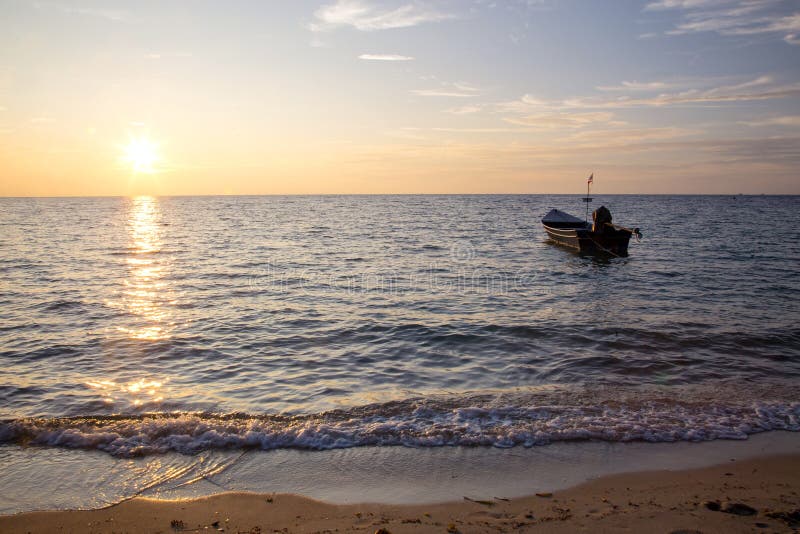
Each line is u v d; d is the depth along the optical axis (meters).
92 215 84.50
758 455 6.87
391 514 5.52
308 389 9.48
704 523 5.18
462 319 14.73
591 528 5.12
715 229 51.03
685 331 13.24
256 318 14.87
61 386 9.55
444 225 57.44
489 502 5.75
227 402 8.82
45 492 6.04
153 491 6.07
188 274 23.00
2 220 68.88
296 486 6.17
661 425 7.77
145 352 11.70
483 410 8.30
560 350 11.86
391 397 9.03
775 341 12.36
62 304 16.55
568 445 7.18
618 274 23.52
